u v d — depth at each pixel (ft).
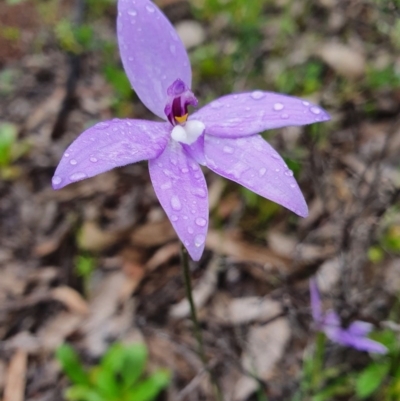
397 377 0.32
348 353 0.37
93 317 0.44
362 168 0.46
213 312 0.42
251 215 0.46
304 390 0.33
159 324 0.43
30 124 0.64
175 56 0.24
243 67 0.57
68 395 0.36
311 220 0.45
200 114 0.23
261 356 0.39
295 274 0.42
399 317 0.37
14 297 0.47
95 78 0.67
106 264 0.47
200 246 0.19
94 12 0.74
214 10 0.62
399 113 0.49
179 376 0.39
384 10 0.47
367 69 0.53
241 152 0.22
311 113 0.22
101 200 0.52
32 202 0.54
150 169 0.21
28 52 0.74
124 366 0.36
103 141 0.20
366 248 0.37
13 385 0.41
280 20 0.63
